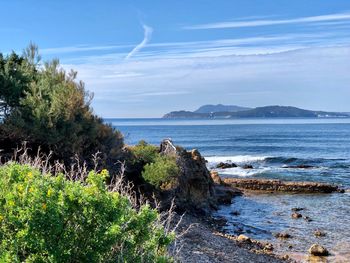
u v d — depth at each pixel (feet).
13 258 15.78
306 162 186.09
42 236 16.05
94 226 17.30
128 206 19.66
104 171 18.61
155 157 71.00
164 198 65.98
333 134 432.66
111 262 18.44
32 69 63.62
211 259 41.52
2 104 57.21
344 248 58.34
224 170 156.15
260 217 78.48
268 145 296.30
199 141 344.08
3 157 48.34
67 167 51.44
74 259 16.93
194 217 70.69
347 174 146.82
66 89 57.67
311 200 98.63
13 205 16.08
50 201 16.30
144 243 20.33
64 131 55.31
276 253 54.85
